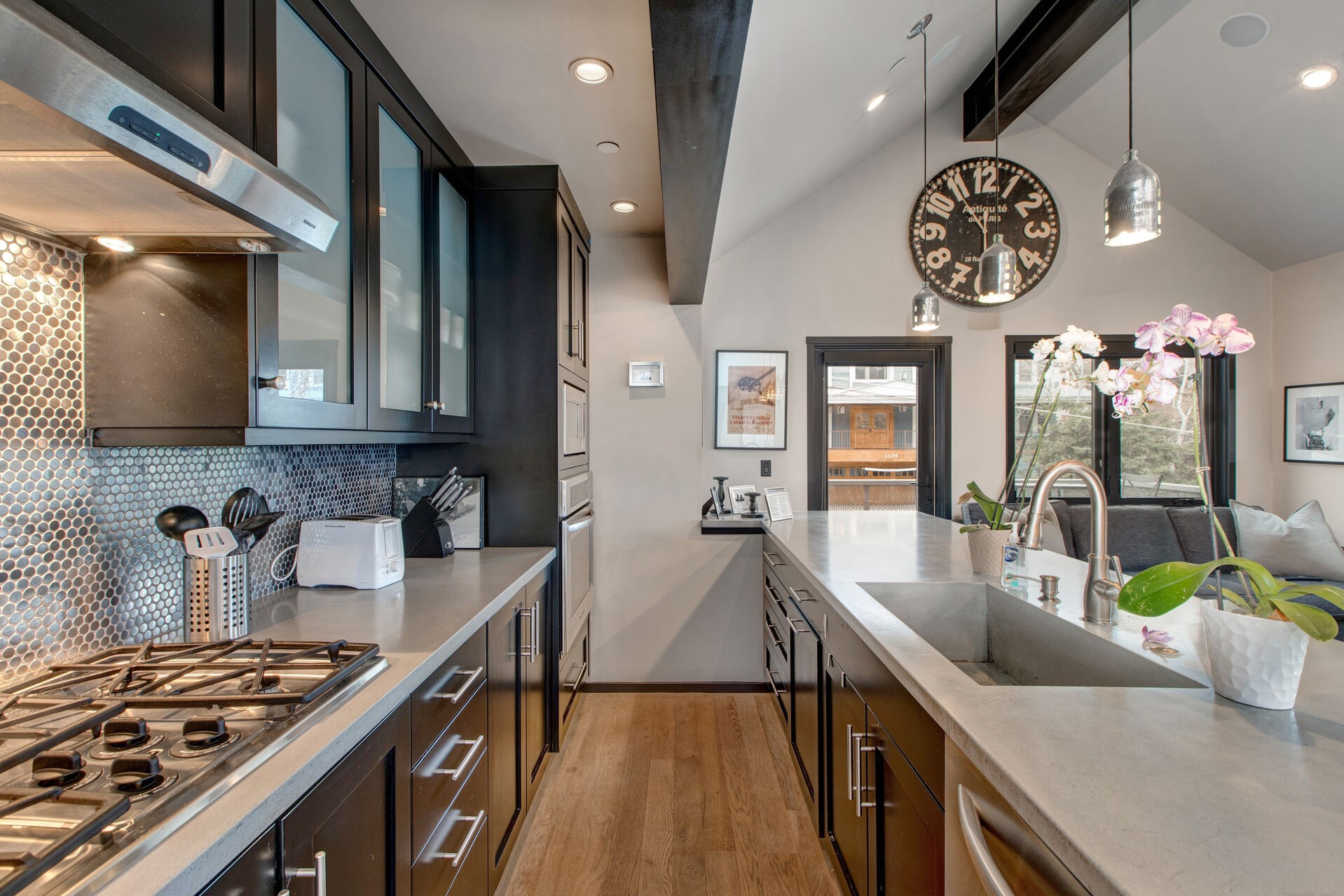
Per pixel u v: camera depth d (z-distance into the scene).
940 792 0.94
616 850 1.90
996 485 3.75
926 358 3.76
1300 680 0.97
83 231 0.97
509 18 1.44
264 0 1.07
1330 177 3.14
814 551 2.21
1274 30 2.71
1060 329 3.76
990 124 3.55
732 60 1.05
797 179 3.15
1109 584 1.30
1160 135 3.43
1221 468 3.86
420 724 1.16
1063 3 2.83
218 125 0.95
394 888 1.05
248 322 1.06
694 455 3.18
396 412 1.64
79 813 0.64
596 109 1.89
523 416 2.38
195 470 1.37
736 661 3.22
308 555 1.70
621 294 3.17
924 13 2.28
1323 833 0.58
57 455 1.05
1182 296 3.80
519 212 2.35
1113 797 0.64
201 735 0.77
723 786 2.26
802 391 3.70
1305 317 3.65
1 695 0.90
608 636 3.21
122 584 1.18
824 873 1.80
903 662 1.08
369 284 1.48
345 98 1.39
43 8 0.67
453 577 1.88
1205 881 0.52
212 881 0.63
